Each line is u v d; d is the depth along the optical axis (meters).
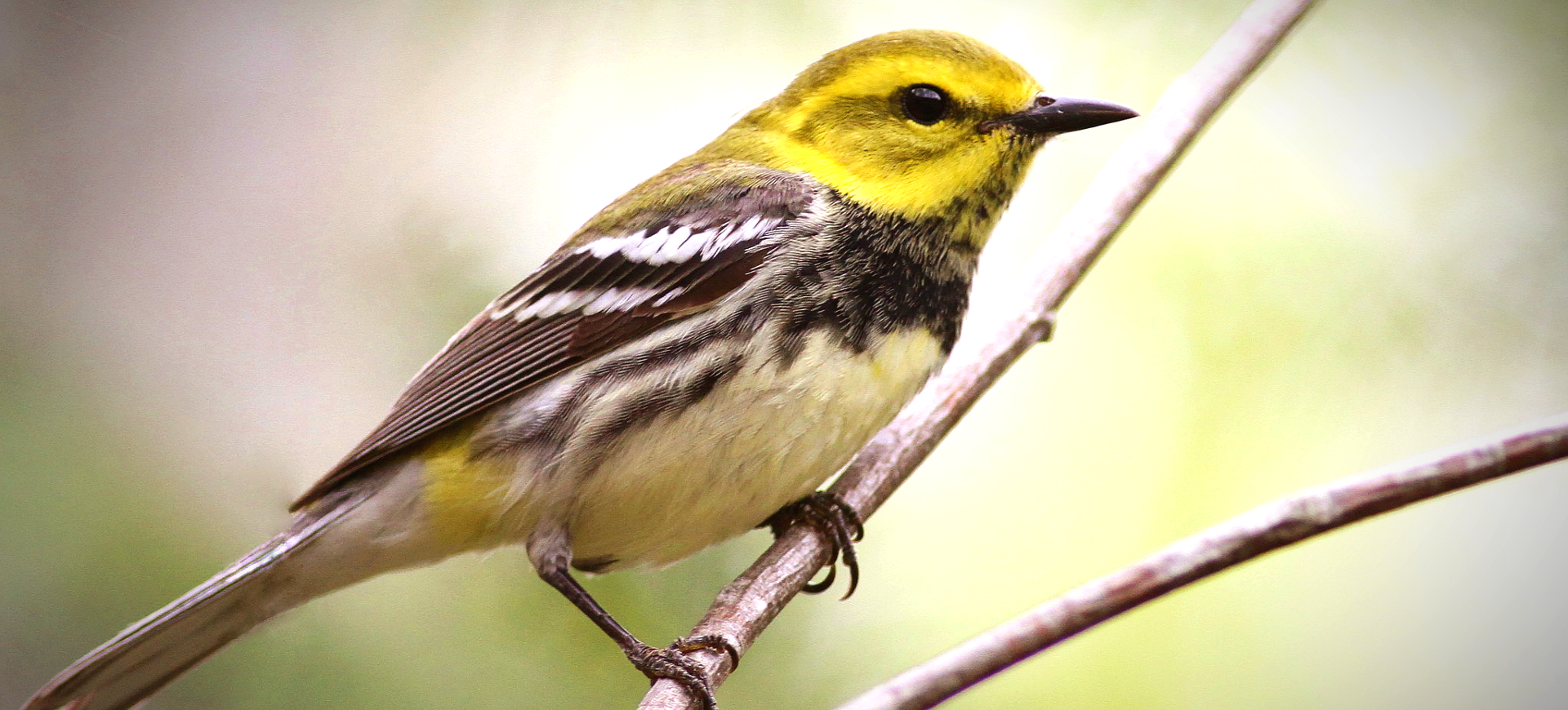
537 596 1.55
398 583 1.55
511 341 1.53
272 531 1.55
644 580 1.55
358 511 1.53
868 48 1.53
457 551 1.53
